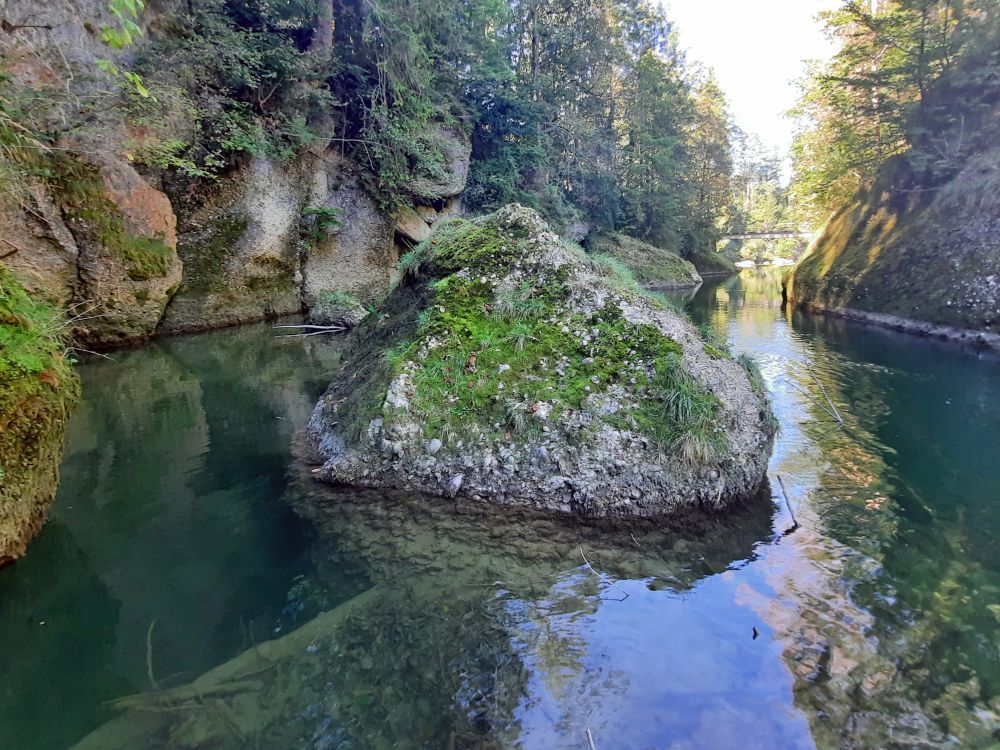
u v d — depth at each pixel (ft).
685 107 119.55
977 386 25.58
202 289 41.65
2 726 7.62
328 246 51.47
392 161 53.78
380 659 8.75
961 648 9.00
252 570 11.14
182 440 18.37
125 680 8.39
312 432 17.99
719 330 42.65
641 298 18.29
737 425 15.11
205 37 39.93
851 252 54.60
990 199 40.14
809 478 15.66
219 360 31.30
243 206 43.55
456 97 65.05
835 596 10.41
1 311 11.62
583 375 15.34
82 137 29.17
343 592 10.40
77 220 29.60
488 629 9.41
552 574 10.94
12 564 10.99
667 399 14.56
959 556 11.75
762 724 7.64
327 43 48.73
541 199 78.74
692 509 13.16
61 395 12.28
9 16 24.48
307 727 7.52
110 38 14.38
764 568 11.28
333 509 13.33
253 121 42.86
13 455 10.78
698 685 8.32
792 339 38.60
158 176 38.32
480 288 17.66
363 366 18.63
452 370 15.61
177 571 11.13
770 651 9.00
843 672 8.56
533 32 82.07
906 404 23.09
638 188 104.01
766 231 155.33
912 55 48.49
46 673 8.54
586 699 8.04
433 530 12.38
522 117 73.97
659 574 11.00
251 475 15.48
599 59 89.76
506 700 7.98
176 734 7.42
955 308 37.24
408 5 50.42
